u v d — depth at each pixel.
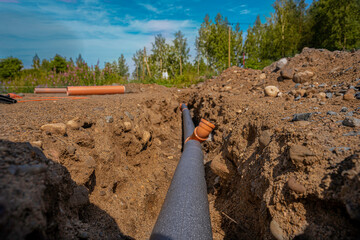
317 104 4.59
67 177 2.63
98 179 3.90
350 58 7.24
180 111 12.92
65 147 3.40
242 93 8.22
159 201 5.18
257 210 3.24
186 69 27.77
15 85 12.97
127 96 9.50
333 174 2.17
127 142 5.34
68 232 2.28
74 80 14.03
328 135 2.86
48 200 1.73
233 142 4.80
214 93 9.36
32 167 1.70
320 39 20.86
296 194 2.28
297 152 2.54
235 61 25.42
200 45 27.39
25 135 3.15
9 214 1.25
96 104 6.25
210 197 4.97
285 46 21.28
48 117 4.22
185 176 3.86
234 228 3.68
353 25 17.92
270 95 6.62
